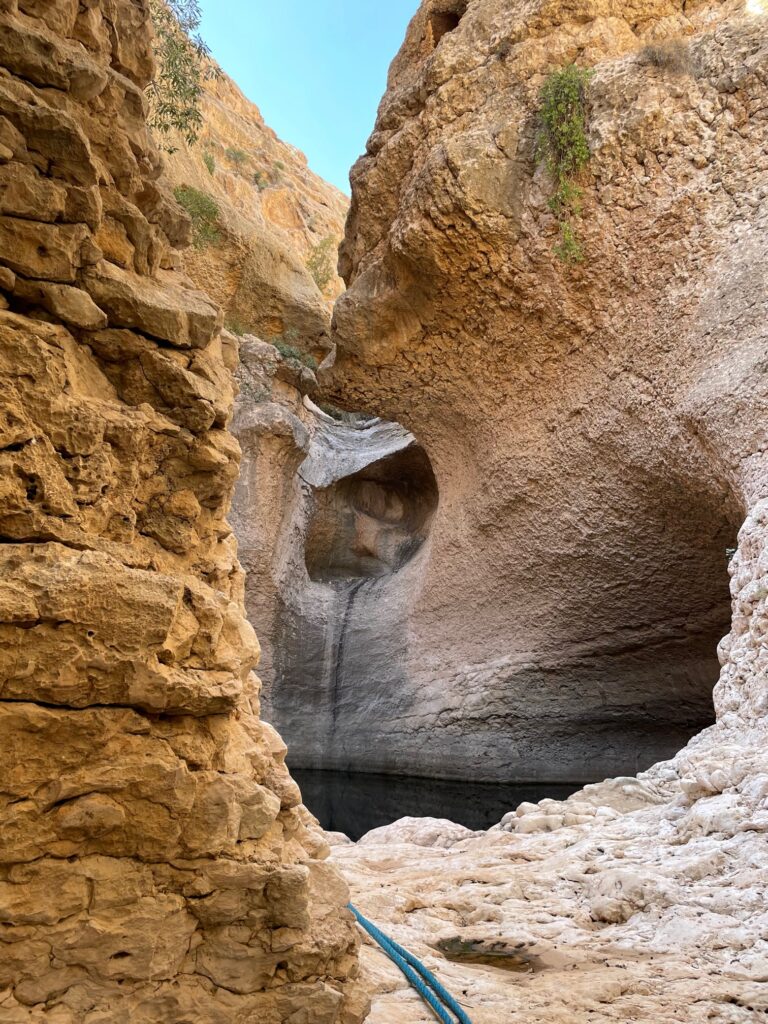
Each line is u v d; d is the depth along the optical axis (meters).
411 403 12.88
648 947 3.22
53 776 1.78
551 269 10.25
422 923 3.52
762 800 4.53
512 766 13.55
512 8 10.94
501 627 13.41
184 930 1.91
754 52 9.06
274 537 15.47
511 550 12.68
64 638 1.78
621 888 3.74
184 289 2.43
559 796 12.85
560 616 12.51
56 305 2.03
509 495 12.25
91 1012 1.77
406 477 17.94
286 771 2.44
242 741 2.29
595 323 10.33
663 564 11.09
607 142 9.51
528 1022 2.42
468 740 13.88
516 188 10.23
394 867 4.88
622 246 9.73
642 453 10.13
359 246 12.66
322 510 17.59
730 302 8.65
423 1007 2.51
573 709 13.01
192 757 1.97
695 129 9.25
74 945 1.78
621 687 12.60
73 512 1.93
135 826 1.87
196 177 17.64
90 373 2.12
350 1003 2.11
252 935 2.00
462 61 11.17
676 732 12.71
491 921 3.59
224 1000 1.94
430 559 14.44
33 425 1.90
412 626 15.13
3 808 1.73
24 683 1.75
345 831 11.30
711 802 4.71
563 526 11.74
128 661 1.84
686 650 11.92
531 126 10.30
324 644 16.33
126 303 2.15
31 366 1.91
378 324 11.81
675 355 9.27
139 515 2.15
